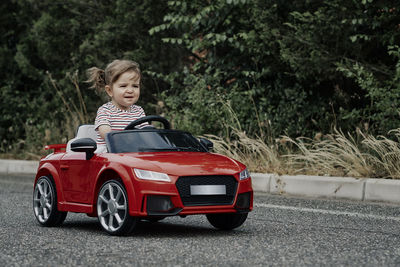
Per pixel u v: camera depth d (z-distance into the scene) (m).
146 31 15.74
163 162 6.34
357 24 12.30
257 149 12.30
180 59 16.27
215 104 13.87
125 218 6.34
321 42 12.77
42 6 17.14
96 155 6.90
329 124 13.38
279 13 13.84
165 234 6.66
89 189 6.89
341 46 12.59
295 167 12.03
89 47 15.74
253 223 7.54
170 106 14.58
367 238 6.32
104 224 6.66
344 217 8.03
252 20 13.84
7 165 16.92
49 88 17.59
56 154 7.82
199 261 5.11
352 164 11.31
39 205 7.75
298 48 12.94
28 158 17.42
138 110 7.70
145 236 6.51
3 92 18.75
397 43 12.44
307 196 10.63
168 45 15.83
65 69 16.94
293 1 13.20
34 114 18.53
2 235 6.71
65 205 7.28
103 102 16.28
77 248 5.80
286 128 13.68
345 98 13.27
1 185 13.44
